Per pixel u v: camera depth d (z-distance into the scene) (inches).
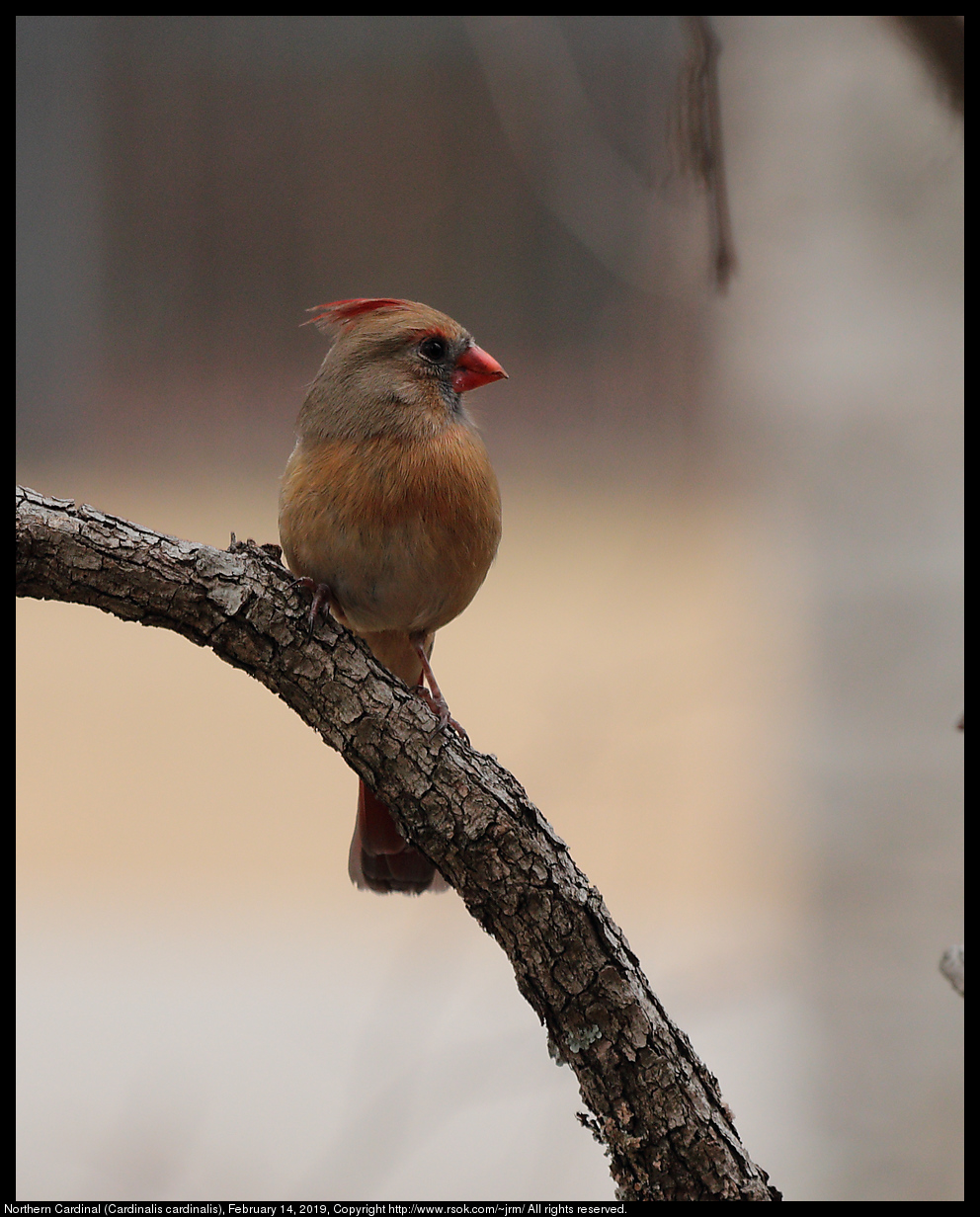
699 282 361.4
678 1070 225.0
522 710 565.3
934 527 309.4
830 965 325.1
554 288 668.7
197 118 689.6
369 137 687.1
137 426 681.0
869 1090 323.9
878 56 290.0
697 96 228.5
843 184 299.1
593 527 638.5
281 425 684.1
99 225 684.7
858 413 309.6
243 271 689.6
